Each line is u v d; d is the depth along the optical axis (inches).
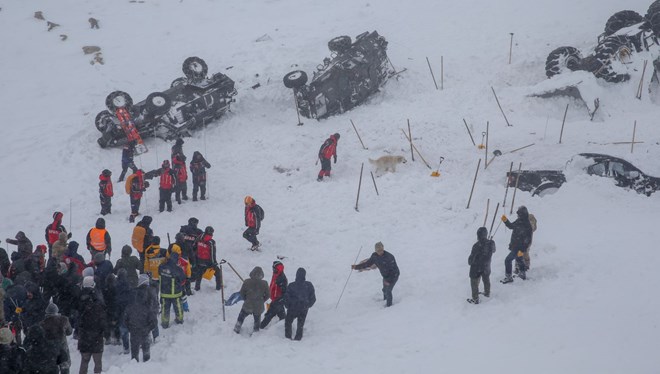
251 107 2124.8
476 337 1026.7
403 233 1482.5
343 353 1021.2
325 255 1424.7
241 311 1091.3
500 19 2434.8
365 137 1927.9
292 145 1914.4
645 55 2034.9
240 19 2596.0
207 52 2393.0
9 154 1893.5
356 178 1732.3
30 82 2223.2
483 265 1125.7
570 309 1067.9
